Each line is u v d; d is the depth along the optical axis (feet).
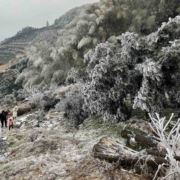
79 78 54.80
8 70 161.48
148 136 32.86
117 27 119.03
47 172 30.17
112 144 31.73
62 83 109.91
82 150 35.96
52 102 69.62
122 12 118.32
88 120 49.96
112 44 49.39
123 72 45.01
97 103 46.24
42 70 120.88
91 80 49.78
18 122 65.21
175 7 117.50
